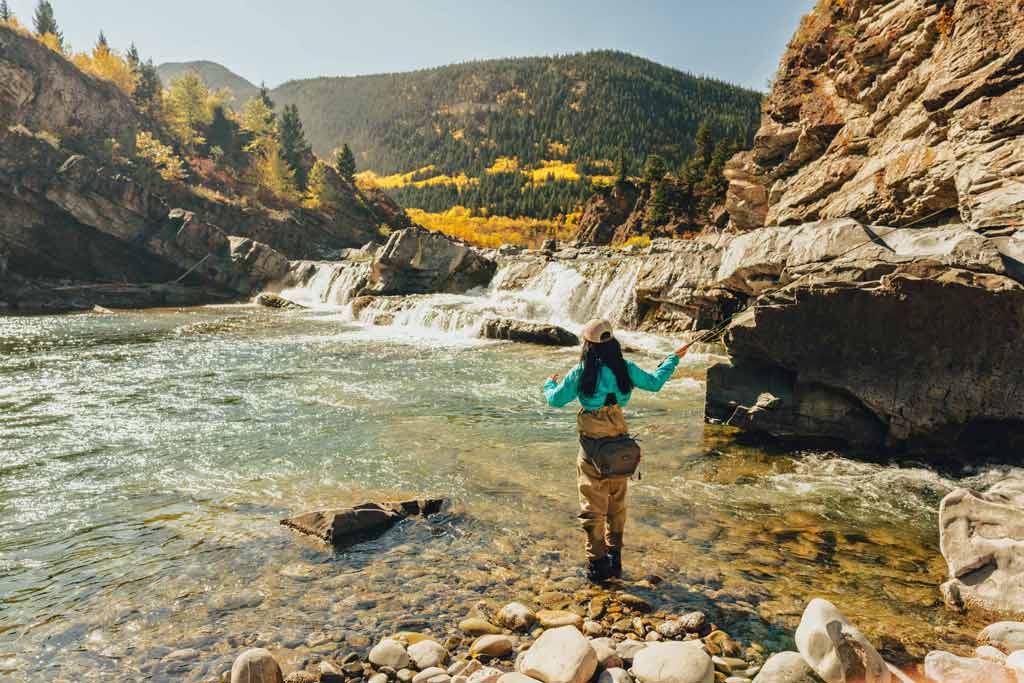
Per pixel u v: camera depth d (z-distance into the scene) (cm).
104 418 820
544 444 703
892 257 666
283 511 490
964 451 594
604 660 282
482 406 910
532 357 1433
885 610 335
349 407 901
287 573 380
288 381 1113
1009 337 562
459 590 361
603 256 3169
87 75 6203
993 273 578
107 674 275
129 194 3722
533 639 306
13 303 2705
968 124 1120
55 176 3528
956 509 380
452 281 2833
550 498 526
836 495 525
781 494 530
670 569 389
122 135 6031
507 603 346
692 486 552
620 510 386
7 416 830
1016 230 774
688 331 1559
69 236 3672
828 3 2038
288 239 5662
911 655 289
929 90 1252
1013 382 562
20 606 338
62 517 475
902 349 608
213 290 3744
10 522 465
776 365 713
